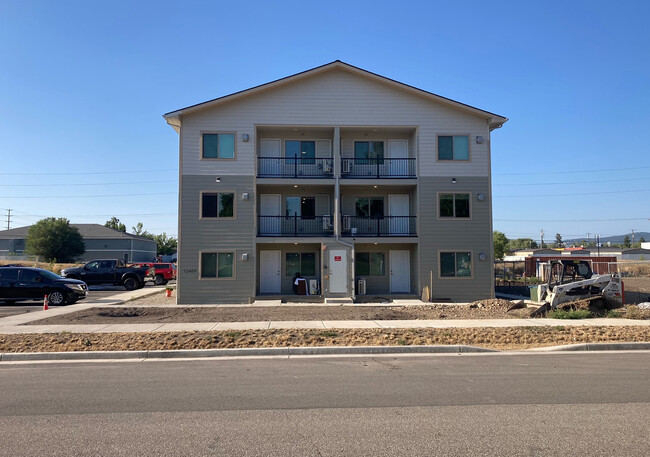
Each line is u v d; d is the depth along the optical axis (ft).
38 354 34.53
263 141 82.64
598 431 18.31
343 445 16.90
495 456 15.90
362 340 39.11
